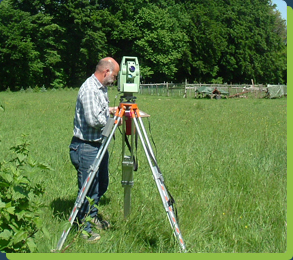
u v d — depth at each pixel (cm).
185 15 5812
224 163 671
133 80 398
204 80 6203
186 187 549
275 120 1466
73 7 4800
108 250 378
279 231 418
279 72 6531
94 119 393
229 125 1251
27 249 337
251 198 507
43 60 4672
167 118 1439
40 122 1259
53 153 736
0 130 1055
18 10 4456
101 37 4956
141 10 5259
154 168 388
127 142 433
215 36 5906
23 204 320
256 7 6444
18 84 4588
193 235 403
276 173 621
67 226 355
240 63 6212
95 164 393
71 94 3475
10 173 342
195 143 867
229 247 390
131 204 479
